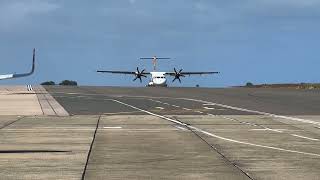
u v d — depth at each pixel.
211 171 19.33
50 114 47.88
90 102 64.31
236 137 30.56
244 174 18.72
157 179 17.83
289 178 17.97
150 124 38.62
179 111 52.12
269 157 22.77
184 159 22.14
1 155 23.12
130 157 22.62
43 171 19.22
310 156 23.09
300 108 56.78
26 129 34.66
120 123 39.31
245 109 55.09
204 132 33.25
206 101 67.88
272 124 39.16
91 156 22.89
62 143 27.41
